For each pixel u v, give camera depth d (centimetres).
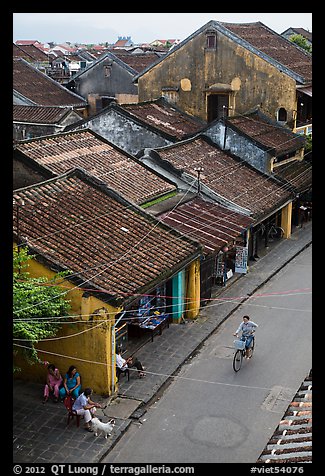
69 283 1541
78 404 1442
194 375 1744
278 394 1644
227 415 1541
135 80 3653
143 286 1633
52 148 2358
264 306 2258
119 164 2447
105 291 1523
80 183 2009
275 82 3244
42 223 1727
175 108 3503
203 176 2589
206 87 3422
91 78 4728
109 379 1581
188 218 2278
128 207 1992
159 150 2633
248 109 3353
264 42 3525
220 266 2397
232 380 1717
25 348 1373
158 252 1828
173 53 3481
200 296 2175
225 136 2925
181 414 1543
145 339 1936
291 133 3222
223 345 1933
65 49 10719
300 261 2783
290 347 1927
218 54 3359
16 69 4684
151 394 1619
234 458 1369
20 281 1479
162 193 2381
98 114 3036
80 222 1803
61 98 4578
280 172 3041
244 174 2819
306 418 1018
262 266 2670
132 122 2967
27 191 1833
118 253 1736
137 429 1475
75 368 1544
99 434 1432
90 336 1556
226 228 2298
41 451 1364
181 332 1997
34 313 1389
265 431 1475
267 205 2622
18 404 1548
